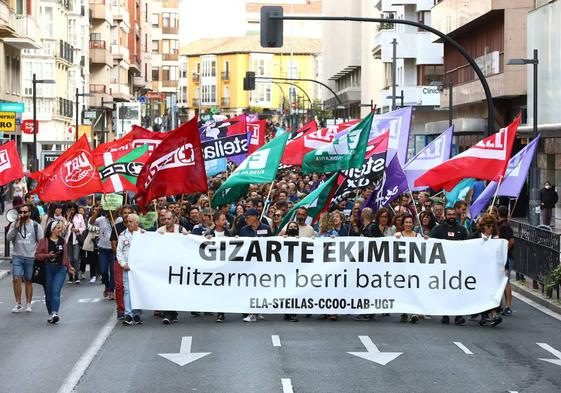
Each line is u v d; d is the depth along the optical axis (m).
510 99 53.22
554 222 44.56
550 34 44.53
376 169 24.31
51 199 22.97
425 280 20.42
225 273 20.44
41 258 20.44
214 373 15.30
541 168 47.81
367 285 20.45
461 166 22.52
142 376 15.16
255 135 37.56
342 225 22.28
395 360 16.28
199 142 20.77
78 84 88.25
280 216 22.75
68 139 73.56
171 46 194.50
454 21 57.19
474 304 20.33
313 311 20.45
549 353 17.06
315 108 120.12
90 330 19.58
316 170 23.30
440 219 23.95
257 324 20.11
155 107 144.75
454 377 15.05
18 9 62.75
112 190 27.22
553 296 23.91
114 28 111.62
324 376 15.03
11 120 46.56
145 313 22.08
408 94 70.62
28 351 17.36
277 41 28.31
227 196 25.23
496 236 20.53
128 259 20.27
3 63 59.84
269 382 14.62
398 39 71.69
